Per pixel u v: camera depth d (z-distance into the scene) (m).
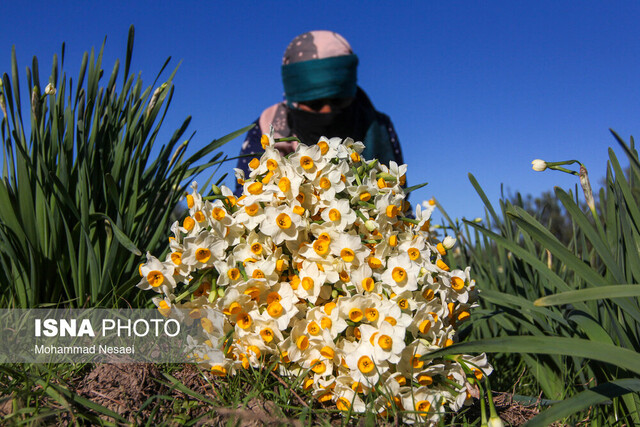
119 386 1.47
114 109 2.12
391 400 1.34
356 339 1.45
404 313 1.45
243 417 1.37
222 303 1.47
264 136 1.67
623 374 1.56
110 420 1.36
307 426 1.38
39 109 1.92
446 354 1.37
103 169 1.99
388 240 1.55
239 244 1.52
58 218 1.91
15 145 1.74
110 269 1.91
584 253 2.01
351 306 1.41
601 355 1.20
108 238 1.93
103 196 2.04
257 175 1.61
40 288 1.89
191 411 1.45
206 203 1.51
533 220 1.94
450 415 1.52
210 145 2.22
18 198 1.83
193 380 1.61
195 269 1.55
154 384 1.51
